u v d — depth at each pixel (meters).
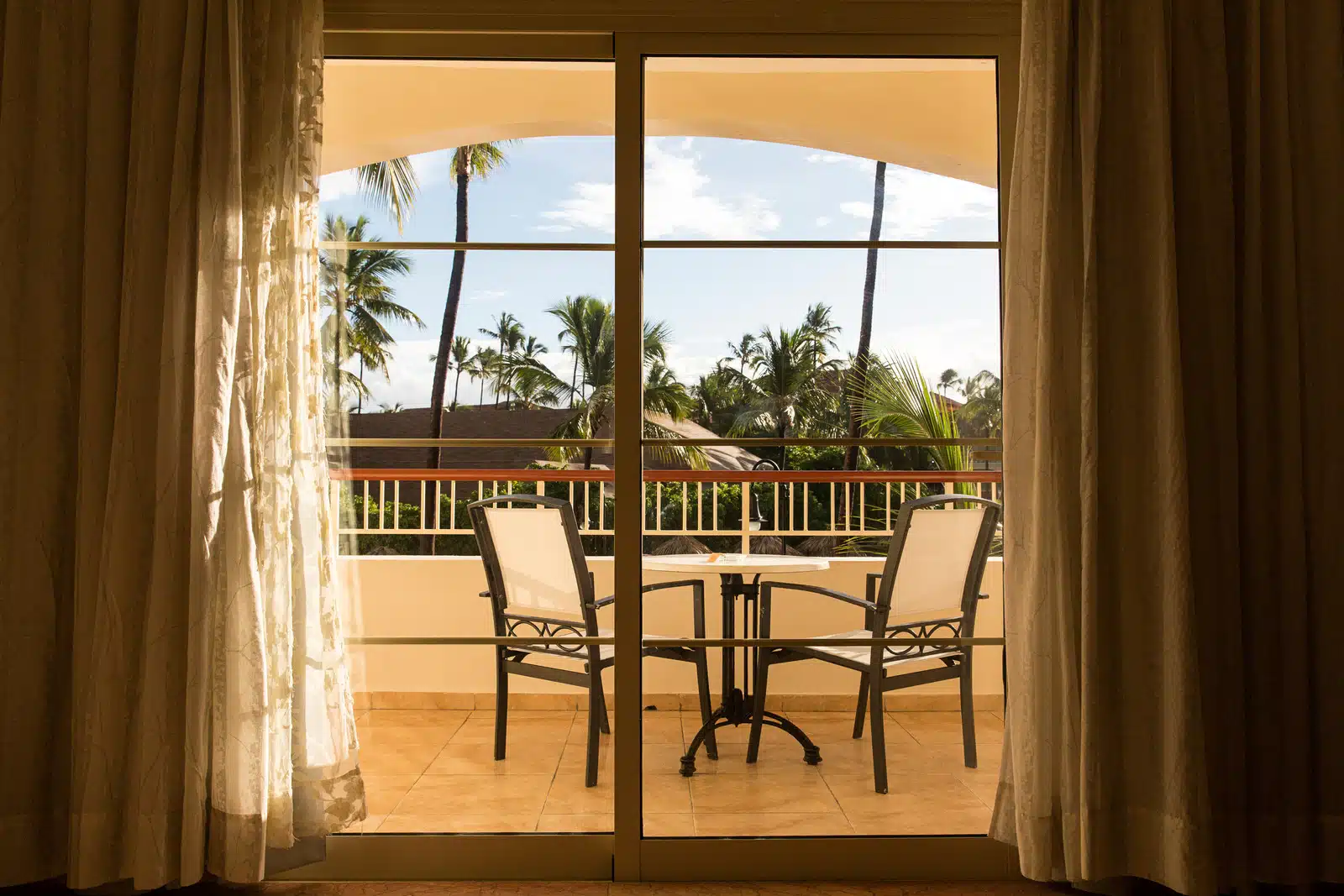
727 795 2.06
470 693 2.10
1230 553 1.79
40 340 1.86
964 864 2.00
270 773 1.81
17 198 1.87
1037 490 1.81
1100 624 1.79
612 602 2.09
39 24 1.89
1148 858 1.76
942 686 2.09
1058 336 1.82
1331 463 1.87
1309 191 1.89
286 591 1.84
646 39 2.07
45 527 1.84
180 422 1.79
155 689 1.73
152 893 1.84
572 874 2.01
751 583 2.09
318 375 1.94
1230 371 1.82
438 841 2.01
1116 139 1.85
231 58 1.83
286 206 1.88
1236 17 1.89
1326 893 1.84
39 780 1.83
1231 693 1.78
